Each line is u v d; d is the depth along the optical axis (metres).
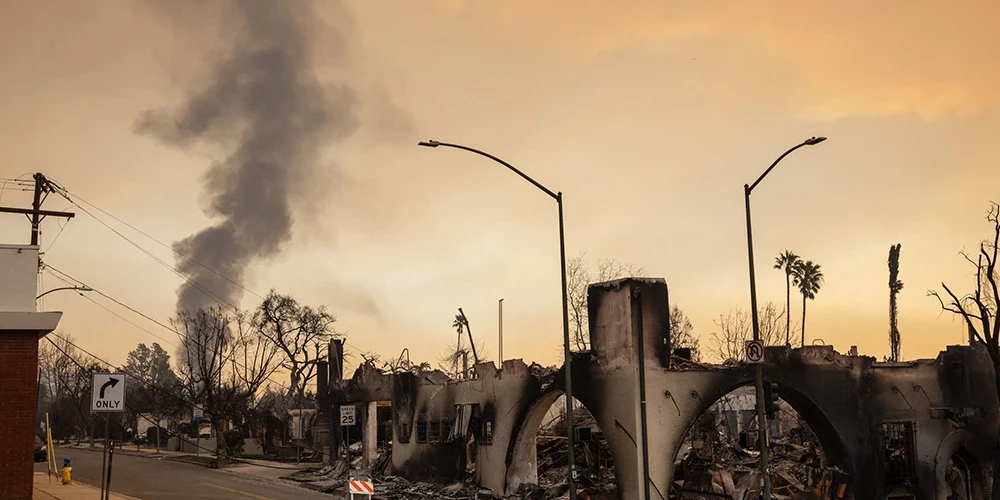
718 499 28.42
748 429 44.78
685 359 29.05
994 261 33.41
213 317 78.81
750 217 23.81
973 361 32.34
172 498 32.44
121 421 99.88
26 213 36.66
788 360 29.19
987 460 31.94
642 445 27.16
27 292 22.92
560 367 30.91
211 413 64.94
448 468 37.38
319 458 58.94
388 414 55.78
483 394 35.25
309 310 75.56
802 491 30.39
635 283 28.06
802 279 90.62
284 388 97.19
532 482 33.25
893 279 84.62
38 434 107.38
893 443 31.34
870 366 30.50
